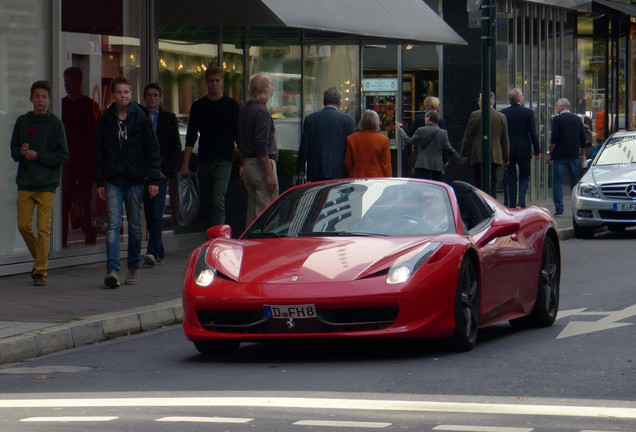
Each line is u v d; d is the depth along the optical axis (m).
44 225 17.25
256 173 19.91
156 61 22.34
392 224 12.61
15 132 17.20
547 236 14.33
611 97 49.06
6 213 18.66
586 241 26.19
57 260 19.52
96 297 16.12
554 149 31.52
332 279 11.44
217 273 11.92
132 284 17.42
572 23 42.25
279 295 11.36
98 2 20.67
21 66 18.95
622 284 18.17
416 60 38.53
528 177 29.70
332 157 19.77
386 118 38.81
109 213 17.16
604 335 13.23
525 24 38.69
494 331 13.94
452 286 11.70
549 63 40.47
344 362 11.66
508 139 28.47
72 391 10.48
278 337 11.43
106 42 20.84
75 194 20.03
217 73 20.45
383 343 12.88
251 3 21.59
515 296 13.37
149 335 14.44
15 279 18.12
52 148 17.20
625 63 50.41
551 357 11.75
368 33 23.95
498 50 37.41
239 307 11.49
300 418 8.82
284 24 21.33
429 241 11.94
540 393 9.84
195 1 21.77
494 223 12.93
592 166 27.69
